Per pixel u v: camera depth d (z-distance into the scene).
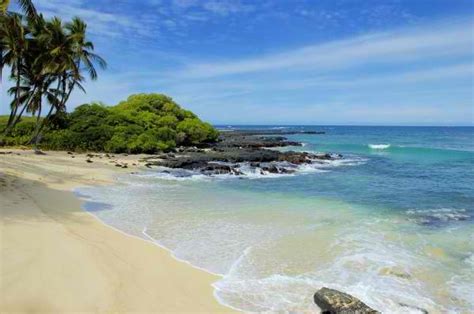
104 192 16.95
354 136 92.50
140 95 50.84
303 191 19.14
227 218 13.07
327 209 14.91
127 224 11.77
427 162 33.97
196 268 8.41
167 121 45.00
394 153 44.34
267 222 12.64
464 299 7.28
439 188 20.34
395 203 16.28
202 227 11.80
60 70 29.08
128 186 19.03
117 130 36.62
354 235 11.29
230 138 68.19
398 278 8.17
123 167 25.12
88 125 37.06
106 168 24.11
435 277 8.27
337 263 8.95
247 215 13.59
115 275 7.50
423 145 56.06
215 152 36.66
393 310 6.77
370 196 17.88
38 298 6.16
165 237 10.63
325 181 22.66
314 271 8.45
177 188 19.12
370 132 122.12
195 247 9.85
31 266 7.27
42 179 17.88
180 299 6.80
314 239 10.79
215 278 7.90
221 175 24.42
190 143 46.00
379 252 9.79
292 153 36.44
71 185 17.66
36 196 14.06
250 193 18.34
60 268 7.41
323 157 36.12
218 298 6.96
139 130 37.97
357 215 13.94
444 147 51.19
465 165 31.38
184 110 52.19
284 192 18.77
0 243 8.23
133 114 44.12
